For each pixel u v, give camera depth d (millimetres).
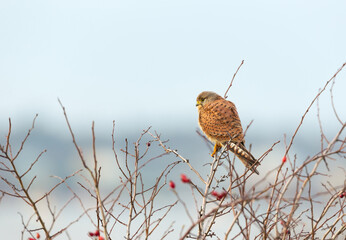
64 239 27141
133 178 8227
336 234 7574
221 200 7387
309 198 7004
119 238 25734
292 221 7566
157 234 24875
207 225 7559
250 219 7125
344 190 7371
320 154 6879
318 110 7027
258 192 6617
